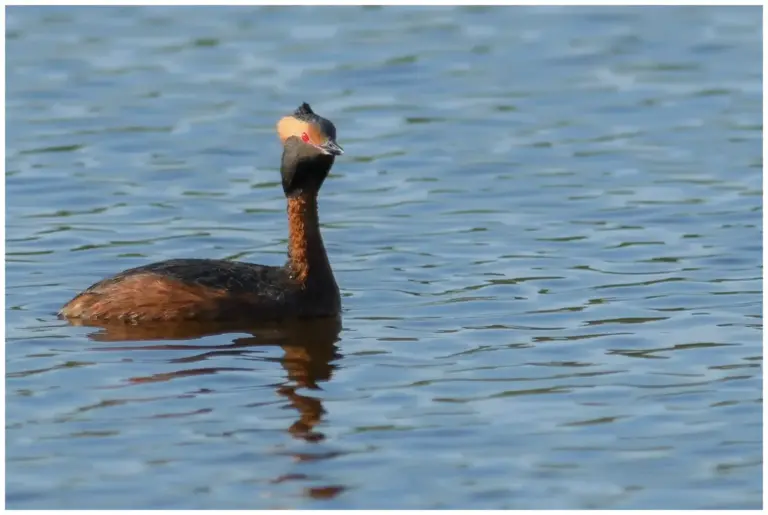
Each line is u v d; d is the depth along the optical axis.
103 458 13.17
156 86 27.84
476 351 15.81
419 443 13.44
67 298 17.72
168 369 15.27
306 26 31.53
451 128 25.62
